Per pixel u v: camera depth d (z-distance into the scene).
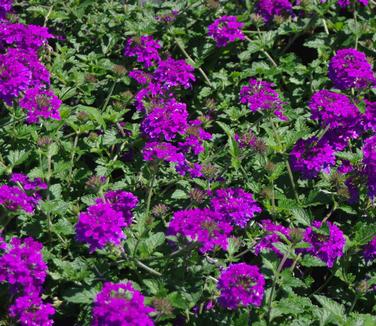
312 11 1.83
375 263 1.49
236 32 1.73
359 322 1.36
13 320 1.36
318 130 1.58
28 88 1.55
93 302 1.32
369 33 1.82
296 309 1.34
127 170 1.55
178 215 1.33
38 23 1.82
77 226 1.33
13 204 1.38
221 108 1.67
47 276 1.43
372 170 1.45
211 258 1.40
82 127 1.53
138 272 1.37
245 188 1.53
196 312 1.38
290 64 1.73
